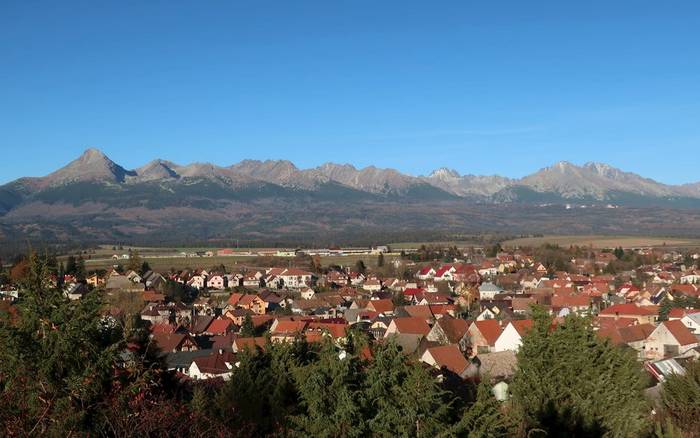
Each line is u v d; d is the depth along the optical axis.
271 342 19.23
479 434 13.08
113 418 11.96
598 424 16.53
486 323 54.06
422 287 114.94
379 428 12.85
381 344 14.32
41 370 12.10
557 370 17.22
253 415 16.56
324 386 13.19
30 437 11.16
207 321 79.00
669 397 20.33
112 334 13.83
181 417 12.99
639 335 55.31
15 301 13.55
